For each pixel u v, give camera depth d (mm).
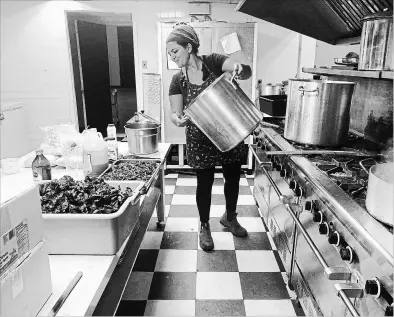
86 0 4254
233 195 2648
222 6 4234
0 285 774
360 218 1071
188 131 2375
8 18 4332
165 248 2551
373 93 2227
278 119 2807
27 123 4629
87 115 5188
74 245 1276
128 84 11766
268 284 2141
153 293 2057
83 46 4957
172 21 3779
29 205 906
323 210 1398
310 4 2398
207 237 2531
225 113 1862
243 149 2529
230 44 3758
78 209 1325
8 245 808
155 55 4375
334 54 4383
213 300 2002
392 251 875
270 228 2529
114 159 2420
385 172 1165
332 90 1856
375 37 1719
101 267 1204
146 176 2080
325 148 1979
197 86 2275
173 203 3365
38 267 950
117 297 1281
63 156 2279
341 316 1207
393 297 863
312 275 1556
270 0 2447
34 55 4445
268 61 4391
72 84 4551
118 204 1396
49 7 4289
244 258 2420
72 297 1031
